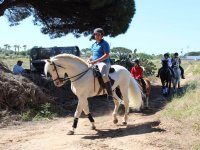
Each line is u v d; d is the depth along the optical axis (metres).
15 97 13.44
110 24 22.08
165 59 20.55
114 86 10.86
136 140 9.31
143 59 31.12
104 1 19.80
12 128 11.62
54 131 10.94
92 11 21.20
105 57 10.27
